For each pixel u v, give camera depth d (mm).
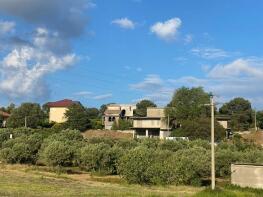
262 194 41125
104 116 164875
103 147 62906
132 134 118062
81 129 131125
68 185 43312
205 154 57094
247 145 84375
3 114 163125
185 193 40375
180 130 112875
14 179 46312
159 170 50500
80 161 62969
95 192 37062
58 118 173125
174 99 137375
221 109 167500
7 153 68812
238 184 47750
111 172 60312
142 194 36750
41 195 32812
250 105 165500
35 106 145125
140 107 190500
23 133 88375
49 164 62750
